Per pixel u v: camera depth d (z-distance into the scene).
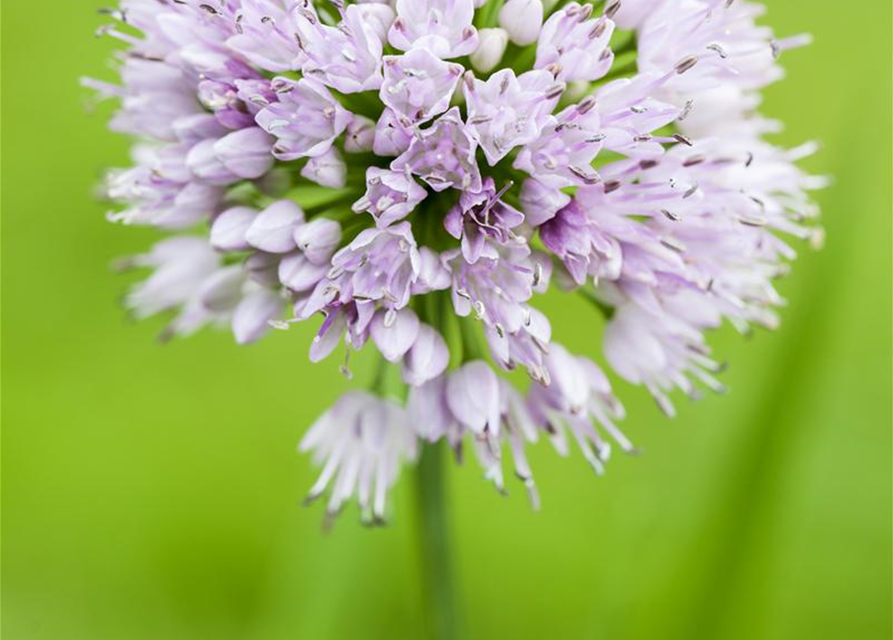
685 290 0.17
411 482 0.18
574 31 0.16
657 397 0.18
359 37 0.16
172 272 0.18
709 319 0.17
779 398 0.18
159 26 0.17
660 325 0.17
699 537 0.19
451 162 0.16
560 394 0.17
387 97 0.16
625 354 0.17
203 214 0.17
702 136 0.17
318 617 0.19
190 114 0.17
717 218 0.17
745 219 0.17
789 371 0.18
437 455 0.18
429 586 0.18
